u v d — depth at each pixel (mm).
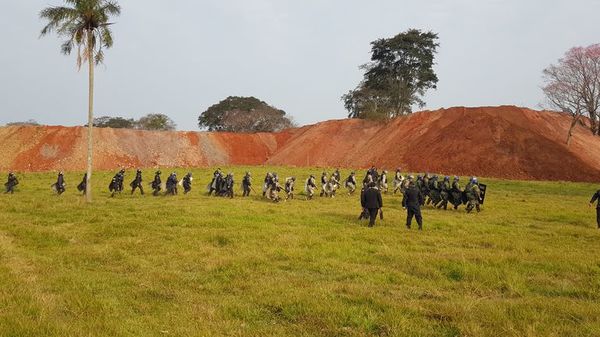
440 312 6488
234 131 97438
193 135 72750
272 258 10453
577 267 9742
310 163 67188
